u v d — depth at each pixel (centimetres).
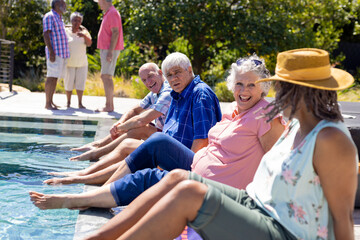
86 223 280
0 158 457
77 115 775
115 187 296
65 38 821
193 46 1484
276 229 197
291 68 193
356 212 328
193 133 357
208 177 283
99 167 379
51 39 814
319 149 184
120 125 455
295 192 192
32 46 1669
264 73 283
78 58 849
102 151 462
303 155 188
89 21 1881
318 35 1595
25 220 291
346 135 184
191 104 358
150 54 1548
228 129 288
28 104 863
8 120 692
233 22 1397
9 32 1633
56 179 367
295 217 193
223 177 280
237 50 1394
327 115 189
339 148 180
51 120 709
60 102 919
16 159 455
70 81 855
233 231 192
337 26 1736
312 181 189
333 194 183
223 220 192
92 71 1463
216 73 1423
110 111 837
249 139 277
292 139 205
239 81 281
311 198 190
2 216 297
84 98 1006
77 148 504
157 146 312
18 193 344
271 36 1420
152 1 1423
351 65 1820
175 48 1498
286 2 1459
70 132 615
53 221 291
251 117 278
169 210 193
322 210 190
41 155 477
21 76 1622
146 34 1419
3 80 1235
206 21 1377
